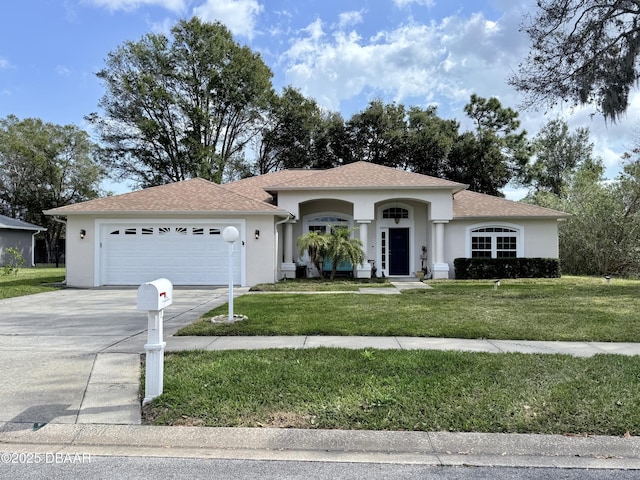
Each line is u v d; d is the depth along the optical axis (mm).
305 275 17938
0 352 6117
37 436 3713
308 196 17234
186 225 15320
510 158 36312
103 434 3727
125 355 5941
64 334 7328
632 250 19750
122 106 32844
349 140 34562
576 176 24859
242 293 12930
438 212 17141
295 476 3072
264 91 35594
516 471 3145
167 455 3416
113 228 15375
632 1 10961
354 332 7078
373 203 17156
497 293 11992
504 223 17906
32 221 38688
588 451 3406
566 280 16172
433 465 3229
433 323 7695
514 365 5211
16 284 15781
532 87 12102
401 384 4590
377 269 18594
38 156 37594
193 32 33406
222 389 4508
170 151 34094
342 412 3988
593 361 5410
